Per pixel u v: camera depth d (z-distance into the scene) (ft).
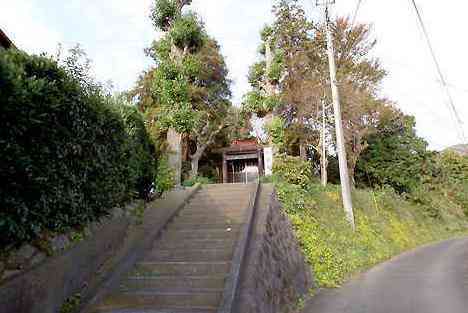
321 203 53.31
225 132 82.28
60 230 19.45
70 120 19.01
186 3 52.60
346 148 75.31
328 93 70.03
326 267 38.24
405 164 86.94
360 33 77.05
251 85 67.31
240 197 37.76
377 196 73.77
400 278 35.65
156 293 20.89
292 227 38.75
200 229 29.78
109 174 23.86
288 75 77.56
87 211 21.76
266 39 68.33
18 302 15.76
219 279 21.95
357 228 54.95
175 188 42.39
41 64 17.79
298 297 28.73
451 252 54.19
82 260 21.26
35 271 16.97
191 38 50.29
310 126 73.92
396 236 64.69
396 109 81.25
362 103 71.46
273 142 60.18
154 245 27.48
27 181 16.03
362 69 76.84
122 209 27.68
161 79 49.52
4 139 14.79
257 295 21.08
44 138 17.17
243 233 26.73
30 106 15.92
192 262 24.18
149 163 33.53
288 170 51.52
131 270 23.71
